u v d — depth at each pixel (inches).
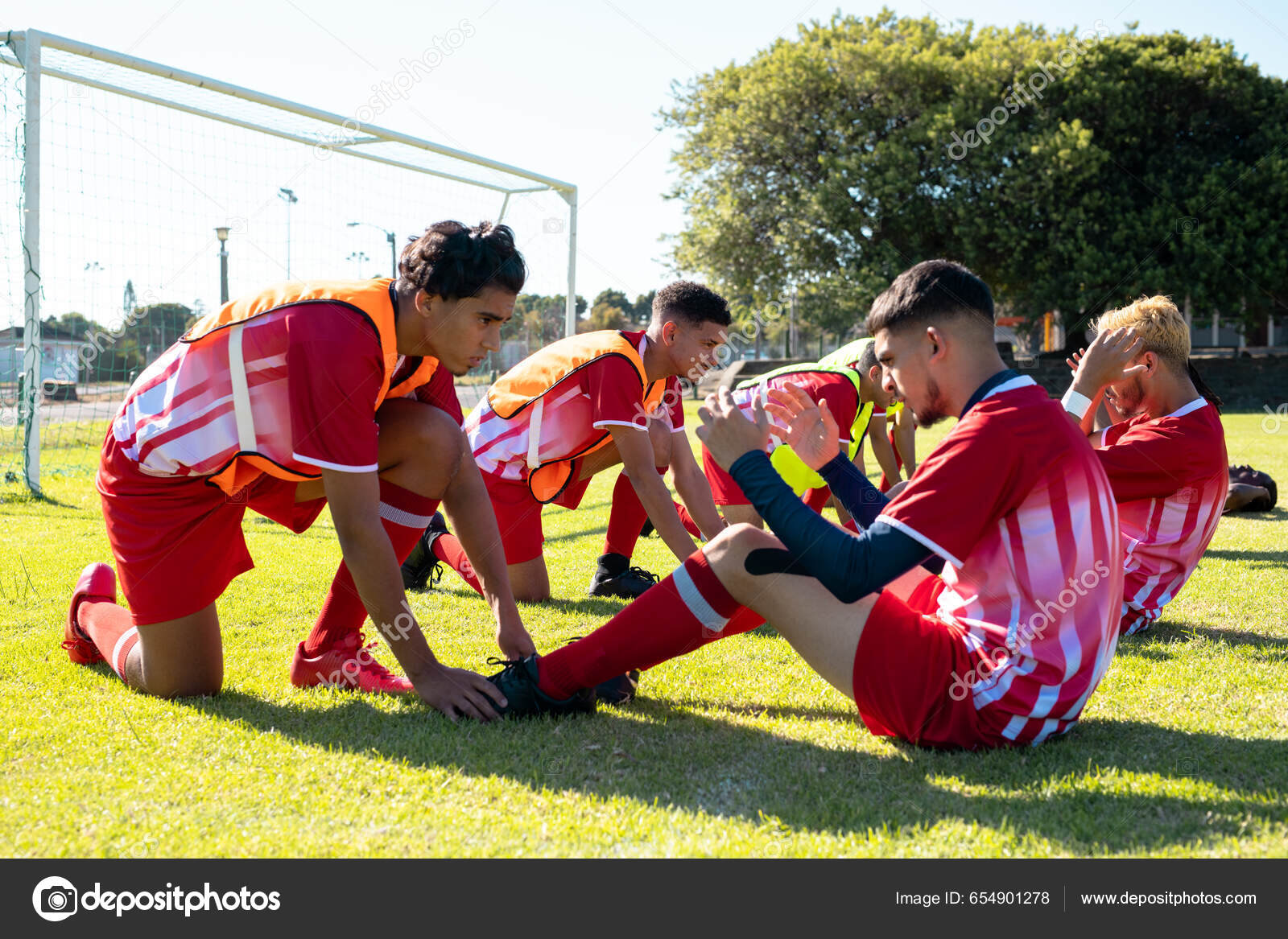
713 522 130.3
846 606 73.6
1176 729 80.7
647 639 79.0
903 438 190.9
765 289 934.4
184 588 84.8
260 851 58.7
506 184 426.3
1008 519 68.1
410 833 61.3
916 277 69.9
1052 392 833.5
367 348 79.0
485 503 95.5
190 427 80.7
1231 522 219.6
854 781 69.7
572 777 70.8
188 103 306.2
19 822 62.1
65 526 200.8
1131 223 800.3
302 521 96.3
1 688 92.5
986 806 64.8
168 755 74.5
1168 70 812.6
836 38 904.9
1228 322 901.8
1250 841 59.1
